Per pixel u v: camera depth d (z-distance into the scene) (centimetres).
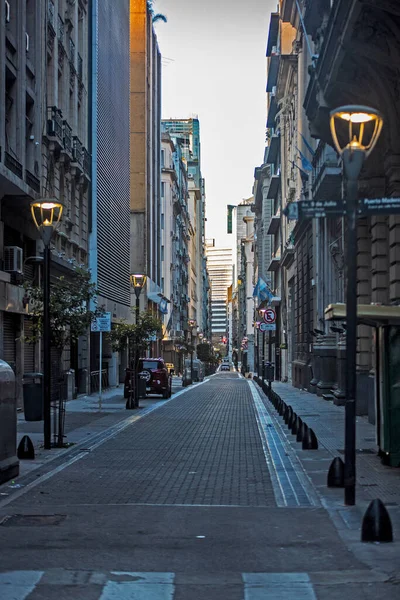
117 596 586
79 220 3403
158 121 7094
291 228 4831
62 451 1490
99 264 3753
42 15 2689
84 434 1806
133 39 6119
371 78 1662
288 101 4894
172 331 8275
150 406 2817
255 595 589
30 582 621
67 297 1752
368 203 886
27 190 2292
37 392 2098
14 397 1200
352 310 898
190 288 11856
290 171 4772
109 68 4156
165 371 3409
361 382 2273
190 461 1362
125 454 1460
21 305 2386
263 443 1623
